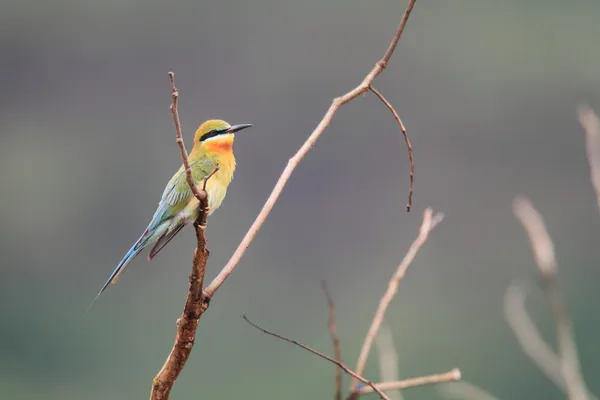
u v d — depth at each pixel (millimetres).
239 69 26109
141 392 18297
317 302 19047
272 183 22344
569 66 24484
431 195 22406
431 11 26297
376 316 4758
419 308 18766
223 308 17859
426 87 25312
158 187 23812
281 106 25609
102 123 25078
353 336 17547
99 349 18969
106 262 22469
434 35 25953
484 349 17484
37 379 18438
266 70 25953
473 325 18234
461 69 25078
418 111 24891
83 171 23656
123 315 19188
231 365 16688
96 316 19328
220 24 25828
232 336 17250
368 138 23453
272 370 16688
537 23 25047
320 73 26250
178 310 19203
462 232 20828
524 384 16469
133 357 18797
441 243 20281
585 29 25469
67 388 18125
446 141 24141
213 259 19344
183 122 25281
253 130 24266
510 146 23609
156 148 24672
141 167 24031
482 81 24688
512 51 25109
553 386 16375
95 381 18375
